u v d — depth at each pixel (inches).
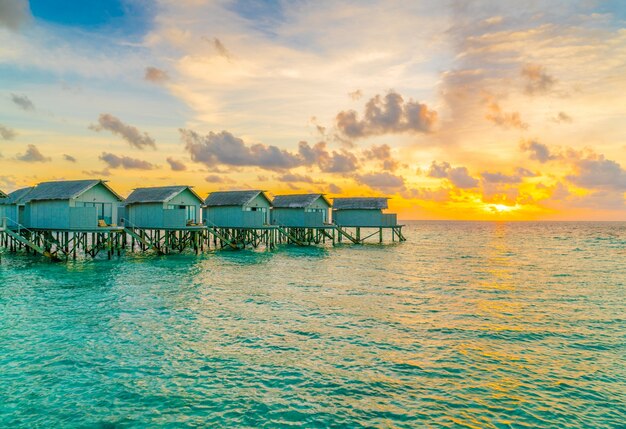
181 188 1530.5
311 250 1877.5
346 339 576.1
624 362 502.0
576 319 689.0
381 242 2279.8
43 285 911.7
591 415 374.3
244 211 1733.5
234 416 366.6
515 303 804.6
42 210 1288.1
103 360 485.1
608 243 2615.7
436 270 1254.9
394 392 416.8
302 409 380.5
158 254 1533.0
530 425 356.2
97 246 1419.8
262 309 735.7
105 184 1315.2
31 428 341.7
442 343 564.1
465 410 381.7
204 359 494.9
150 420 357.4
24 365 466.3
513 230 5398.6
